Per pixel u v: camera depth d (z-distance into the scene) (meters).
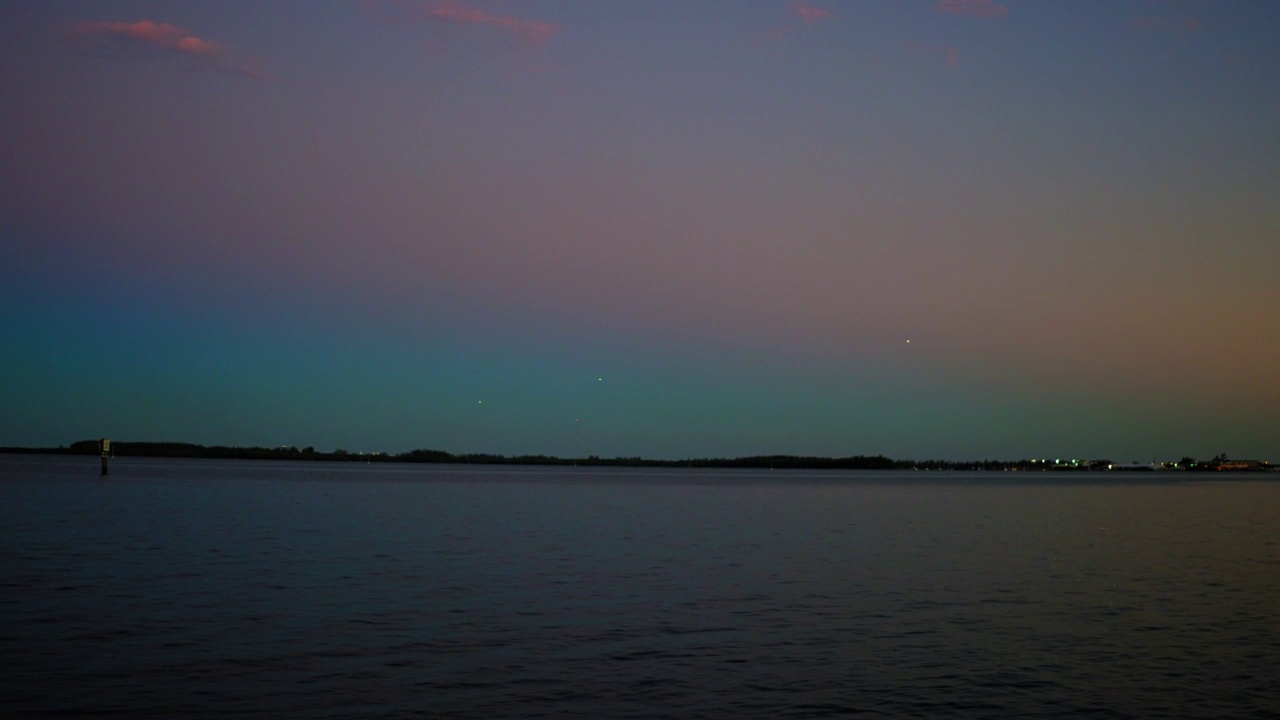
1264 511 87.38
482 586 33.47
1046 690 20.80
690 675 21.67
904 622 27.84
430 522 61.88
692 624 27.22
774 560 42.34
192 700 19.27
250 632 25.31
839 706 19.52
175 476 148.62
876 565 40.91
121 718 18.12
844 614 29.00
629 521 65.94
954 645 24.84
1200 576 38.09
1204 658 23.67
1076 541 53.56
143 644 23.75
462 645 24.23
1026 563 42.22
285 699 19.44
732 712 19.06
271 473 188.50
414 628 26.17
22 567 36.19
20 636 24.38
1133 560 43.78
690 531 57.84
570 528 59.00
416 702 19.41
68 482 113.06
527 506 83.19
